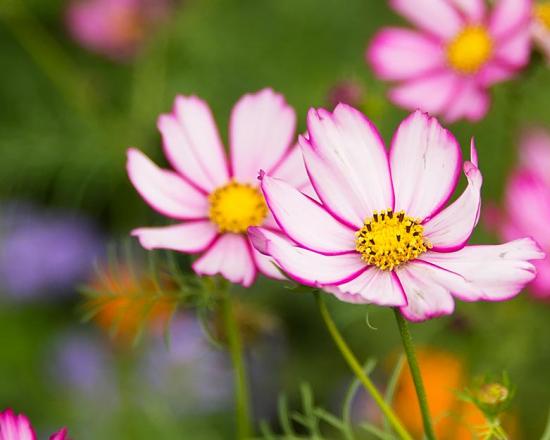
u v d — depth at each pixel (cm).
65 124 89
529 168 77
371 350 82
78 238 88
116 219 89
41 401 84
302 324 83
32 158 89
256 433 81
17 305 87
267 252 54
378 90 80
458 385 73
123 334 81
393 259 56
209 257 60
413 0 75
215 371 81
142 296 62
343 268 56
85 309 85
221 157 63
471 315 73
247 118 63
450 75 74
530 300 73
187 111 63
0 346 85
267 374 82
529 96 79
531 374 78
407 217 57
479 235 79
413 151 57
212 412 82
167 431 81
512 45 72
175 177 62
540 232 72
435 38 75
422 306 54
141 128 88
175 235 61
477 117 72
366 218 57
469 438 74
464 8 75
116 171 88
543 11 73
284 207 56
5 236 88
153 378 81
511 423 75
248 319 69
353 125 57
